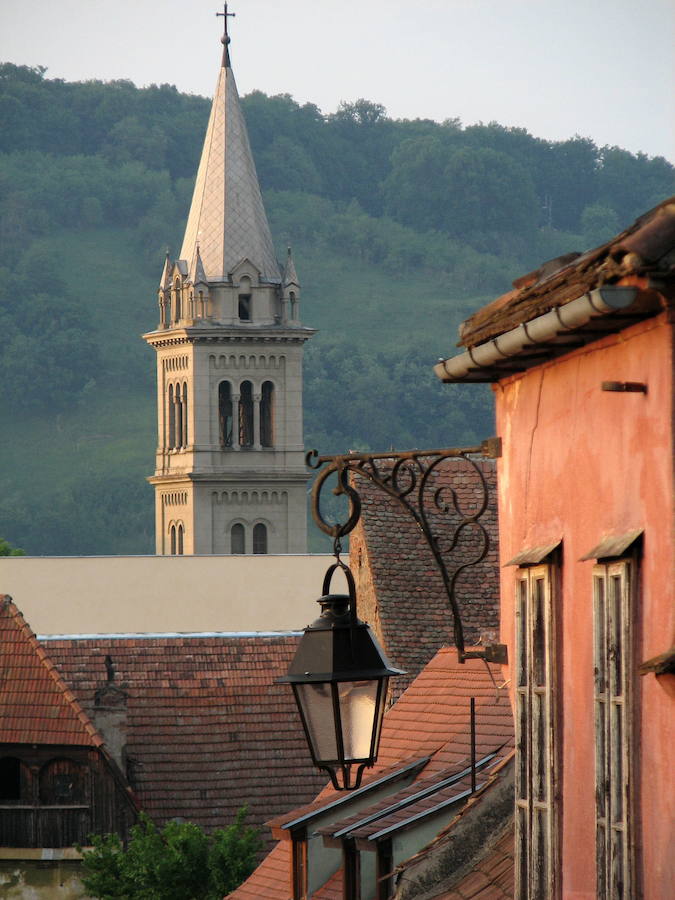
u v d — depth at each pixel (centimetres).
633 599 3831
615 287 3600
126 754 15650
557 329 3906
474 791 6431
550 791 4378
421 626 11612
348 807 8331
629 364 3894
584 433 4203
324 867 8406
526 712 4578
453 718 8594
